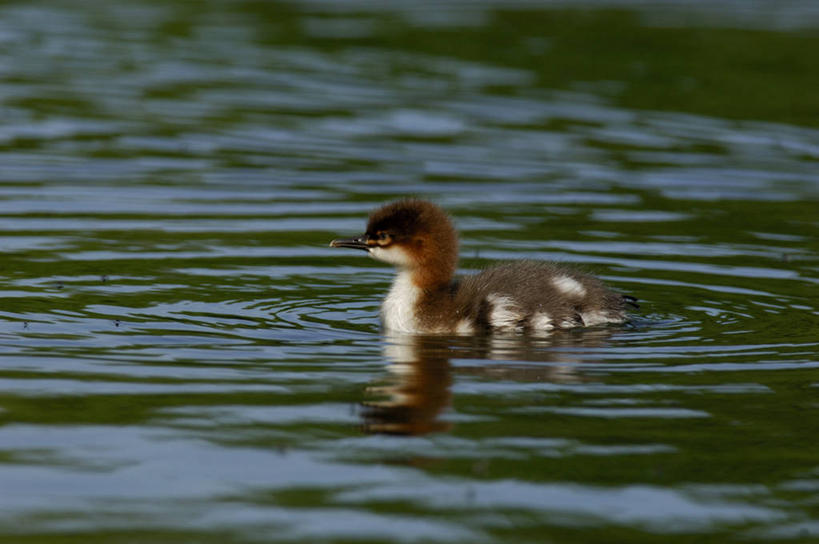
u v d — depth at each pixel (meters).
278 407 11.20
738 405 11.42
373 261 17.33
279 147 23.86
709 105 27.91
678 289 15.96
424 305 14.29
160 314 14.28
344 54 32.03
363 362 12.67
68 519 8.92
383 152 23.69
